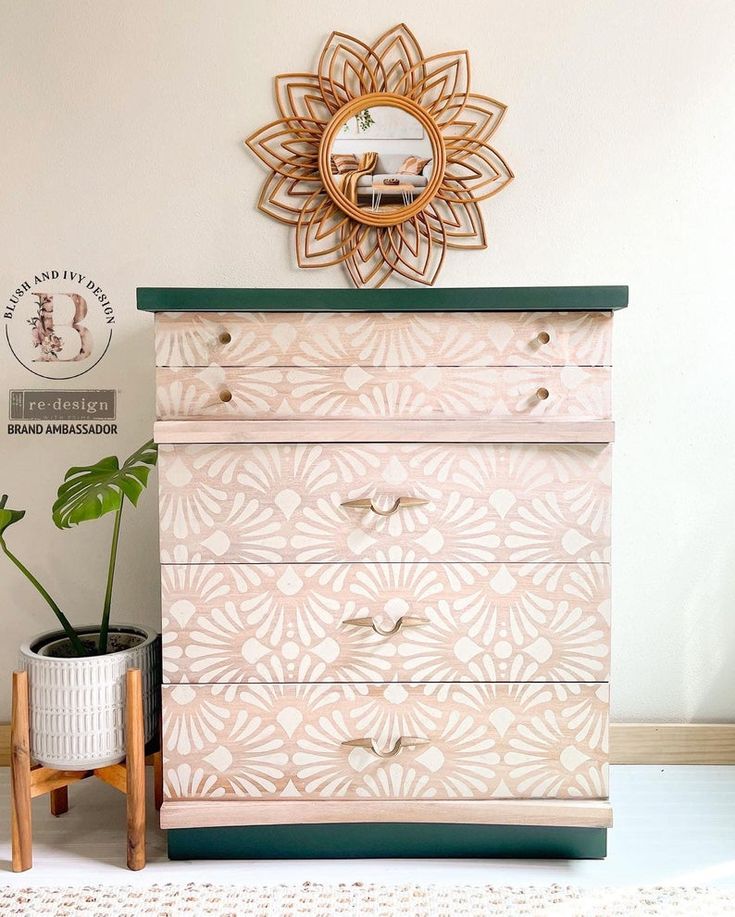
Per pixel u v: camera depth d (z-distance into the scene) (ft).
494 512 4.91
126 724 5.04
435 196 6.27
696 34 6.26
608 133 6.30
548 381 4.89
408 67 6.22
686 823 5.69
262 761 5.00
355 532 4.91
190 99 6.21
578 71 6.26
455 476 4.90
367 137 6.20
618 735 6.61
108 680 5.12
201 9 6.15
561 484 4.91
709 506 6.57
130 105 6.20
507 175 6.31
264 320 4.84
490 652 4.98
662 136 6.31
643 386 6.48
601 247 6.37
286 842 5.18
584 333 4.87
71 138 6.21
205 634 4.95
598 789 5.05
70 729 5.07
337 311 4.84
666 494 6.55
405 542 4.92
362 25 6.19
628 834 5.54
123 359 6.37
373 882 4.95
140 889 4.86
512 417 4.91
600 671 4.99
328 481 4.89
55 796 5.79
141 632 5.82
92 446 6.42
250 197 6.29
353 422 4.85
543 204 6.34
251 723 4.99
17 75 6.16
